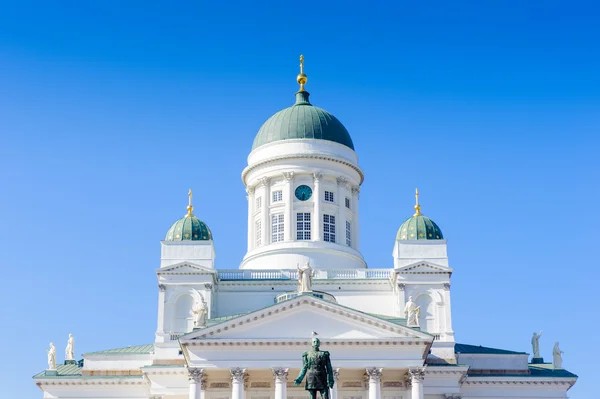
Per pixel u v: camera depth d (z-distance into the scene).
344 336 93.94
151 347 111.94
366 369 93.44
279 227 120.69
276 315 94.31
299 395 97.00
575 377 106.06
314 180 121.06
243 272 111.12
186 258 107.06
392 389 97.31
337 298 108.75
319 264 116.25
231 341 93.31
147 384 104.56
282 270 110.94
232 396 93.19
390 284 109.25
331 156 121.81
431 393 100.75
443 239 108.44
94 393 105.56
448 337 104.19
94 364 106.88
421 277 106.25
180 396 100.38
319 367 47.00
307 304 94.56
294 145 121.94
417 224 109.94
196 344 93.44
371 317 93.81
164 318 104.56
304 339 93.50
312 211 119.94
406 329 93.88
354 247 122.94
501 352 108.88
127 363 107.00
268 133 124.94
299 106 127.88
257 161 122.88
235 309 108.50
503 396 106.06
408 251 107.69
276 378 92.94
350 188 124.62
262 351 93.75
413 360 93.75
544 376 106.31
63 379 105.25
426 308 105.50
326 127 124.44
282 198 121.25
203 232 109.62
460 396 100.88
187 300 105.50
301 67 132.75
